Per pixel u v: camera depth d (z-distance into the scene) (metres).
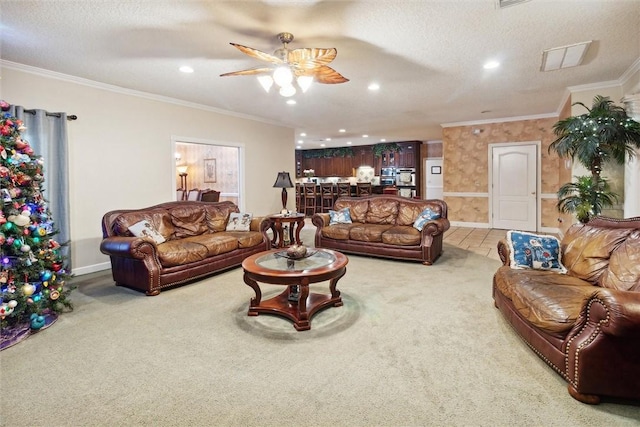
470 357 2.21
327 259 3.17
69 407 1.78
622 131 3.62
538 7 2.62
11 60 3.63
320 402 1.79
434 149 11.59
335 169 13.12
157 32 2.99
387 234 4.88
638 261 2.11
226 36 3.09
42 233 2.80
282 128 7.70
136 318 2.91
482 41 3.22
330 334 2.57
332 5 2.57
